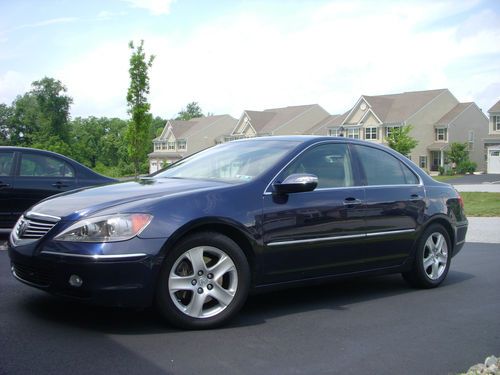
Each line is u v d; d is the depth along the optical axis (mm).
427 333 4738
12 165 9203
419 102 62031
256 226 4805
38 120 100812
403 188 6180
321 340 4457
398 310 5469
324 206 5305
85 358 3816
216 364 3832
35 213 4621
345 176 5707
